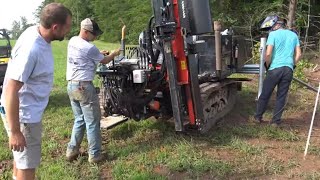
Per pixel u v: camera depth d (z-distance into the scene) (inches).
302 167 191.5
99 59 190.7
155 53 220.4
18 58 124.1
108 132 240.4
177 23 205.3
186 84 213.2
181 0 202.5
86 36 189.8
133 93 214.7
